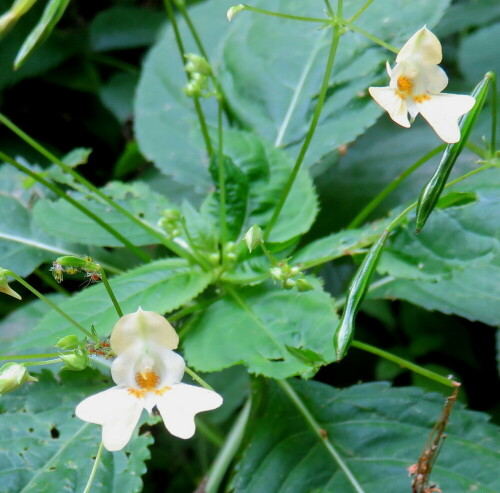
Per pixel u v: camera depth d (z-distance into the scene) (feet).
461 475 0.74
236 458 0.84
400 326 0.98
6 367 0.66
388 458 0.76
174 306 0.76
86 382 0.80
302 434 0.78
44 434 0.76
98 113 1.27
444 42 1.20
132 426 0.65
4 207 0.89
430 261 0.75
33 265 0.86
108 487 0.73
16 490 0.73
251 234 0.71
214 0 0.99
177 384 0.67
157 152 0.93
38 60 1.19
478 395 0.97
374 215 0.95
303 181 0.82
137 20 1.26
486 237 0.74
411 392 0.79
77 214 0.85
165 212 0.78
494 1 1.10
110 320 0.74
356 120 0.87
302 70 0.91
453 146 0.68
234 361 0.72
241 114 0.91
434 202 0.68
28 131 1.24
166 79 0.96
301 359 0.71
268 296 0.76
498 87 1.01
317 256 0.77
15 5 0.71
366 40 0.90
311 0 0.94
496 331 0.97
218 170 0.81
